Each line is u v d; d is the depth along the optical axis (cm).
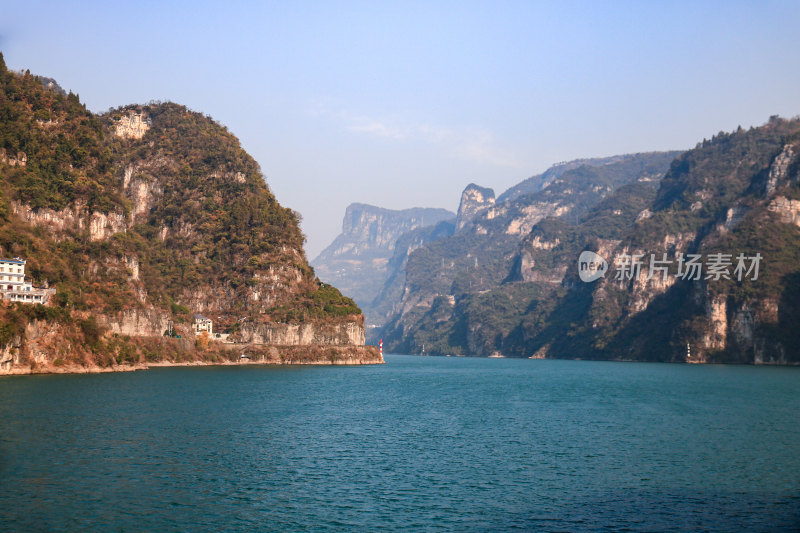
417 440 10912
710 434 11750
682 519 7000
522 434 11650
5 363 18212
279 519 6800
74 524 6469
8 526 6356
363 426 12219
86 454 8962
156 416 12181
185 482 7912
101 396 14562
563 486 8150
